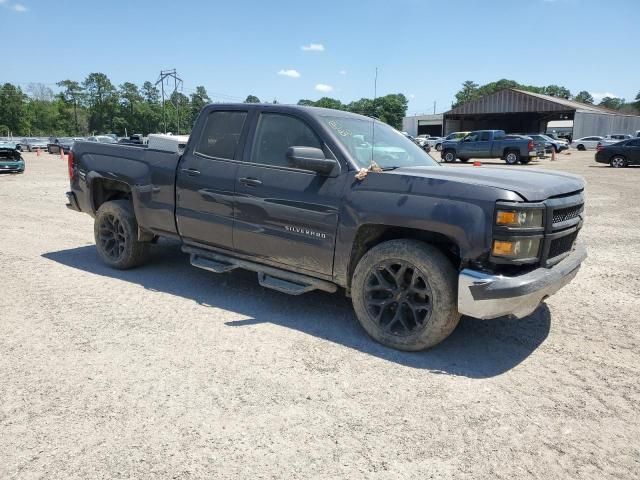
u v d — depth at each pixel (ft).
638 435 9.42
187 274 18.95
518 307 11.49
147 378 11.06
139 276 18.61
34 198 40.50
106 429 9.20
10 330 13.46
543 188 11.83
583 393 10.89
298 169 14.17
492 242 11.18
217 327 13.97
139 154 18.08
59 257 21.20
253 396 10.41
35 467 8.16
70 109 420.36
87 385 10.71
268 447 8.79
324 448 8.79
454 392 10.78
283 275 14.83
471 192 11.49
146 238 18.54
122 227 18.70
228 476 8.05
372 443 8.96
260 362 11.93
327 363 11.97
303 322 14.47
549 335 14.02
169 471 8.13
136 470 8.13
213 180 15.66
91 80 425.69
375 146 14.92
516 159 89.51
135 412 9.75
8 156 65.21
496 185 11.51
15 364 11.59
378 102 318.86
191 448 8.72
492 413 10.02
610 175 66.44
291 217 14.02
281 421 9.56
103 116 426.92
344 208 13.07
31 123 392.27
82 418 9.52
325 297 16.69
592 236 27.50
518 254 11.24
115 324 14.01
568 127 237.04
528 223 11.28
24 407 9.85
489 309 11.28
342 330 13.96
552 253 12.42
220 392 10.53
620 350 13.12
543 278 11.49
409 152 16.05
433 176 12.28
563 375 11.69
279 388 10.75
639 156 80.43
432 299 12.02
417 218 11.89
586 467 8.48
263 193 14.56
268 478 8.02
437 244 12.89
